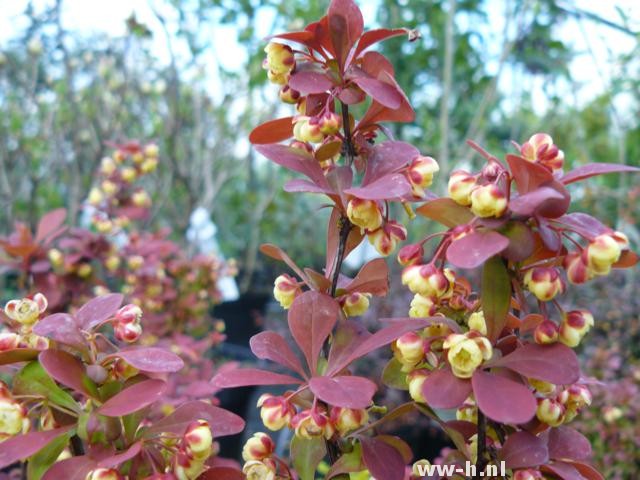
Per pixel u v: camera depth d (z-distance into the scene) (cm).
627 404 38
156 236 47
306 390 15
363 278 16
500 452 14
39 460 15
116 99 77
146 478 14
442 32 77
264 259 105
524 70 75
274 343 16
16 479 24
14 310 16
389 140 17
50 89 79
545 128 83
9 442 14
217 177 96
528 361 13
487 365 13
